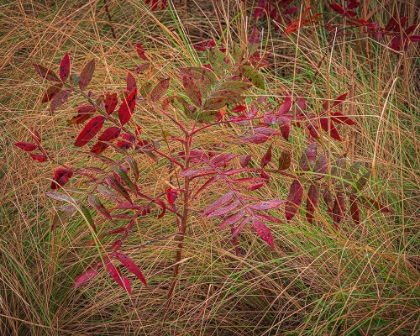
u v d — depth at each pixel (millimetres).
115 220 2377
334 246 2217
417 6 3049
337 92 2742
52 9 3182
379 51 2945
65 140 2600
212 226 2344
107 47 2939
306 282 2279
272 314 2260
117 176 1965
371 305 2139
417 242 2316
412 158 2533
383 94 2719
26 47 2916
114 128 1904
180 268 2283
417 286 2135
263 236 1803
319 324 2164
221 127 2527
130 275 2281
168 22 3188
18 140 2473
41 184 2432
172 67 2797
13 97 2738
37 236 2330
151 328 2217
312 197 2043
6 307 2135
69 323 2199
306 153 2059
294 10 2824
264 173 1993
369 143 2543
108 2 3213
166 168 2445
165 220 2357
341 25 3010
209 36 3193
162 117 2582
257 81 1991
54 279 2242
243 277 2295
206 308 2225
